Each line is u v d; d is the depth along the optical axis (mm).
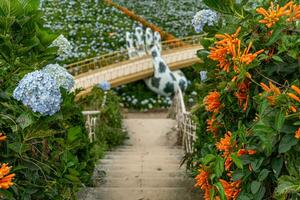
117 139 10859
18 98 2754
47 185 3193
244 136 2625
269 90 2475
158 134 12602
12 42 3094
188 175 6602
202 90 4172
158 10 27547
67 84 3254
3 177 2492
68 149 3504
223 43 2816
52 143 3670
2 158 2963
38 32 3131
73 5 24953
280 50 2646
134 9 27609
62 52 3863
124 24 23078
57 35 3205
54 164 3414
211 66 3701
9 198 2652
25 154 3131
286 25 2684
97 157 7641
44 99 2715
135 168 7477
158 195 5703
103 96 11367
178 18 26250
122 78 17750
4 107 2992
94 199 5570
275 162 2551
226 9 3268
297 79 2506
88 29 21922
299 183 2287
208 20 4316
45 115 2836
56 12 23688
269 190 2695
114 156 8867
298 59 2678
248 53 2793
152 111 17703
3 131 2984
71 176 3410
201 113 4855
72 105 2967
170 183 6414
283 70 2732
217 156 2787
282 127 2396
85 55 19328
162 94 18359
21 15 3092
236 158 2561
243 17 3240
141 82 18672
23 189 3004
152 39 19062
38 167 3080
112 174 7027
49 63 3457
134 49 18984
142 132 12805
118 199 5605
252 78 2891
